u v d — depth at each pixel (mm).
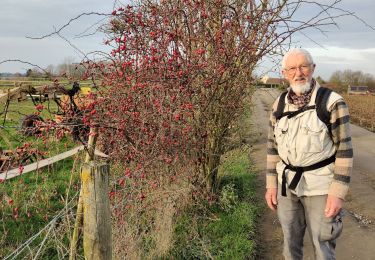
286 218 3533
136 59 4793
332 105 3168
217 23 5406
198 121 5461
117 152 4684
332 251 3375
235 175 8078
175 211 5074
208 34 5270
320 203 3289
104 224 2727
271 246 5297
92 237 2703
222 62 5215
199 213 5758
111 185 4383
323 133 3199
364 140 16094
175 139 4984
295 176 3359
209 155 5953
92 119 4199
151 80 4598
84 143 4219
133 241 4004
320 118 3193
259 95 6945
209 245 4957
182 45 5207
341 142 3168
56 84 4516
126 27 4816
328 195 3215
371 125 24938
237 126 6699
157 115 4586
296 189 3355
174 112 4723
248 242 5105
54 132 4891
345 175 3156
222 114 5836
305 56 3242
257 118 20797
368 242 5406
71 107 4707
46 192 6398
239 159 9312
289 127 3322
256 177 8719
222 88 5559
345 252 5102
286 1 5211
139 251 4082
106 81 4691
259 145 12539
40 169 7805
